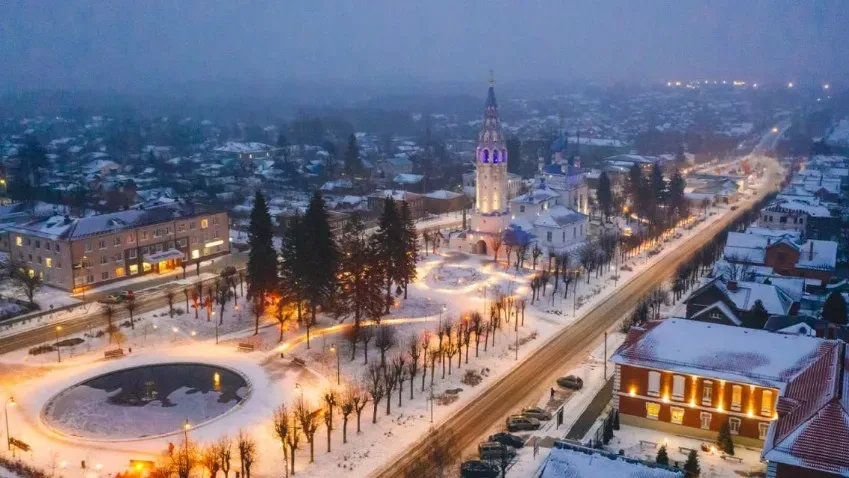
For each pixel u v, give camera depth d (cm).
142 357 11731
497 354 12181
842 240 19900
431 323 13575
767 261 16100
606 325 13750
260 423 9369
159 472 7819
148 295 14975
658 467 6481
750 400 8756
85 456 8388
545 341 12912
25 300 14450
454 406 10100
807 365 8662
